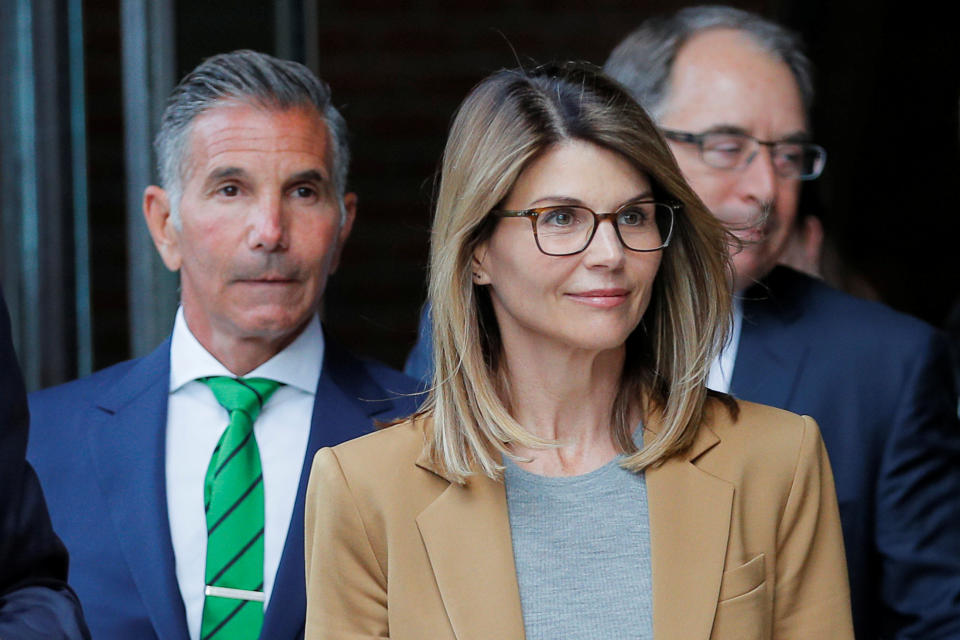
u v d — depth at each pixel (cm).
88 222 1406
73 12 1388
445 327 799
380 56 2047
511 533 780
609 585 764
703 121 1043
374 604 796
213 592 940
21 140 1392
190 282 991
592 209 758
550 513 784
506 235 772
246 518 958
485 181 765
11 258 1398
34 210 1394
